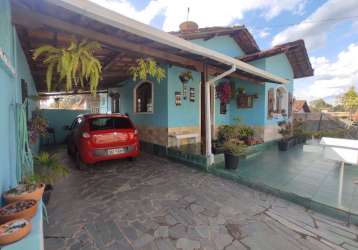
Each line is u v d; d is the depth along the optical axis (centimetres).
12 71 209
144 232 245
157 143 678
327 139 401
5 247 132
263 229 253
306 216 285
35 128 387
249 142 680
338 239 233
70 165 548
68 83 223
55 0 191
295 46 743
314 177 420
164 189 381
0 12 176
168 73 626
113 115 538
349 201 306
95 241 227
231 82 803
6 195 183
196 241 228
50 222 264
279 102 911
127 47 328
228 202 329
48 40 327
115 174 469
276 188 359
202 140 521
